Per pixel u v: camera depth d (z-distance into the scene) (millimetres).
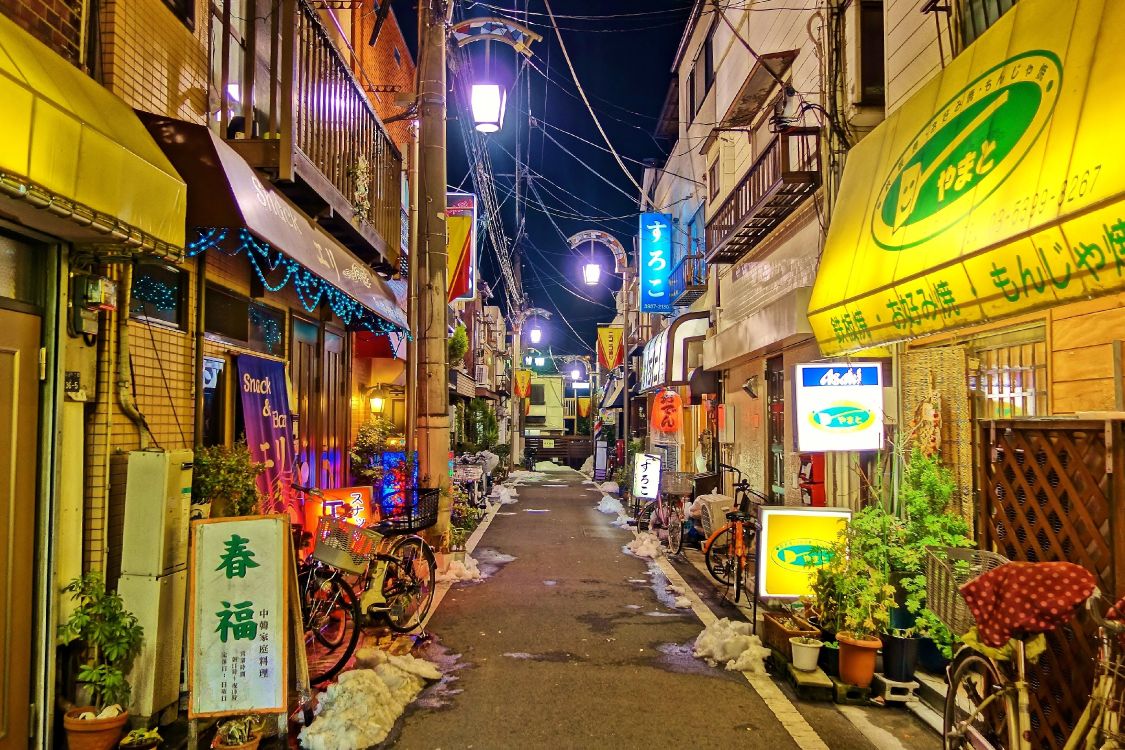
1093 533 3914
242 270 7301
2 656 4250
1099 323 5039
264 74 7699
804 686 5863
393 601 7746
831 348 7414
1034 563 3818
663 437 22031
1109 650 3398
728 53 15664
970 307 5004
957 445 6770
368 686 5414
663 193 25719
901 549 6180
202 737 4969
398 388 14180
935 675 6137
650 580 10602
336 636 7422
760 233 12195
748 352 12016
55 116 3713
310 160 6988
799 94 9914
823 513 7301
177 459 5066
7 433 4316
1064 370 5363
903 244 5961
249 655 4809
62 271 4637
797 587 7281
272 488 7449
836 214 7816
